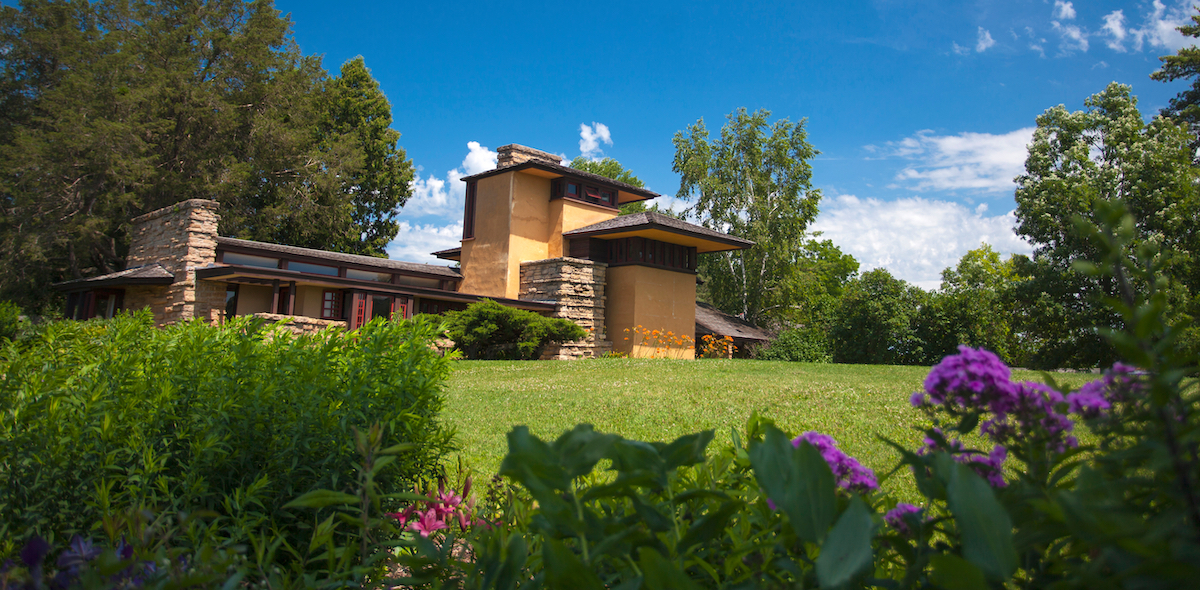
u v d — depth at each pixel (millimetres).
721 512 1078
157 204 27703
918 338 21281
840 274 44719
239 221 28875
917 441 6465
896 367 15750
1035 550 1048
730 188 33438
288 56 31344
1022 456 1095
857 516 807
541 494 966
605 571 1480
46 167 24781
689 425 7695
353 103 38375
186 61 28734
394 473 2922
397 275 22922
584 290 21703
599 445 996
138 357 2672
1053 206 25484
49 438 2180
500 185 23234
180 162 28109
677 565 1135
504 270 22500
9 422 2189
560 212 23328
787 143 33156
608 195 25250
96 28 29266
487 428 7508
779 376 13406
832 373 14195
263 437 2672
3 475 2164
